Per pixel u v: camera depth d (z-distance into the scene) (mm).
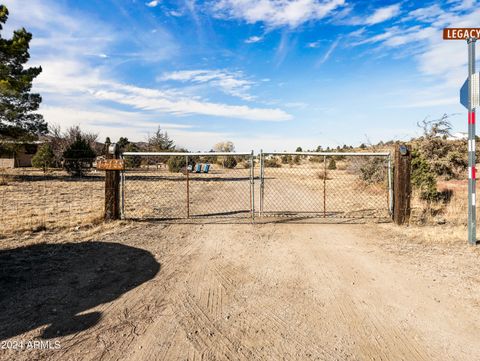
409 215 8203
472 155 6168
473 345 3074
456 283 4508
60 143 36594
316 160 42188
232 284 4590
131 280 4719
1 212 10008
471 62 6004
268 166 38719
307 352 2979
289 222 8820
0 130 22031
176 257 5805
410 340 3170
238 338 3213
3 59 21734
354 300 4059
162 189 17719
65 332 3314
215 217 9578
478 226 7594
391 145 15828
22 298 4090
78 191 16375
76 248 6258
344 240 6918
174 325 3461
